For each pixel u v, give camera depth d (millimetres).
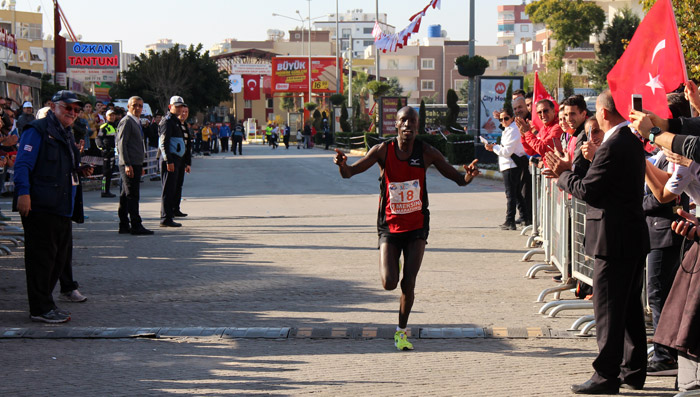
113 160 27453
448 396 6707
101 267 13031
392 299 10609
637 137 6727
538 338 8664
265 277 12195
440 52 164750
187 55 70312
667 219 7676
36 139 9344
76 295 10500
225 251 14773
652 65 6680
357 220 19812
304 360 7809
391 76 163500
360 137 61500
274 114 149375
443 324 9234
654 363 7520
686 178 6543
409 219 8172
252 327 9055
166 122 18219
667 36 6598
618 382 6812
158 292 11086
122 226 17141
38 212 9273
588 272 9336
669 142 5832
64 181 9500
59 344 8422
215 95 71938
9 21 108188
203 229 18047
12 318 9578
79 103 9703
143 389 6887
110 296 10844
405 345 8195
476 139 38406
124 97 68625
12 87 32469
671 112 7082
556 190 11281
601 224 6762
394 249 8250
